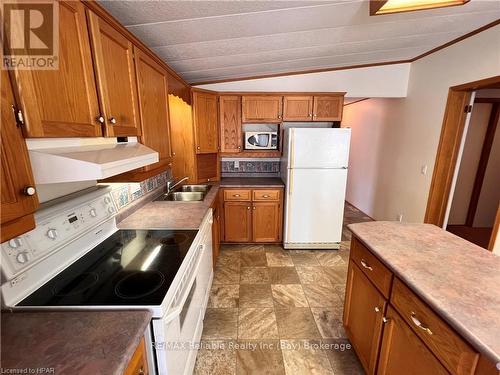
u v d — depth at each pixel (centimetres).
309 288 241
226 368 158
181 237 150
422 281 100
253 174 364
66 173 79
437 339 88
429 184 288
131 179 146
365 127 454
